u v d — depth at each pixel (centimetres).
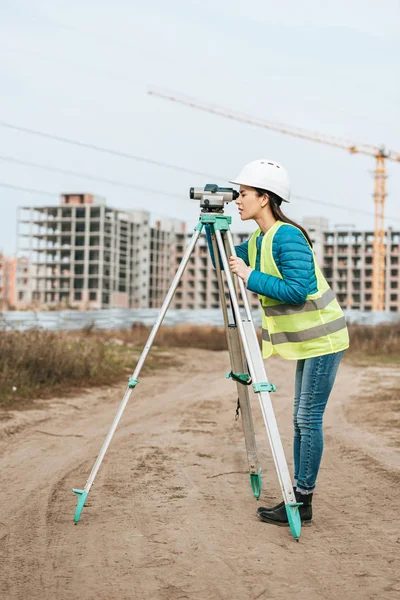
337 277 11931
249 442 477
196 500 484
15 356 1190
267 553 370
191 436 764
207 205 435
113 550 376
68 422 852
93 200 12231
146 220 12794
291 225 416
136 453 661
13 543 390
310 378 416
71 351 1376
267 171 424
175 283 432
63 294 12094
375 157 8638
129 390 432
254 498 492
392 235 11738
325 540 393
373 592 315
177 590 318
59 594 314
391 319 5309
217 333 3459
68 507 468
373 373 1697
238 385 465
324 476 564
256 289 408
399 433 774
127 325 4344
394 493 504
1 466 600
